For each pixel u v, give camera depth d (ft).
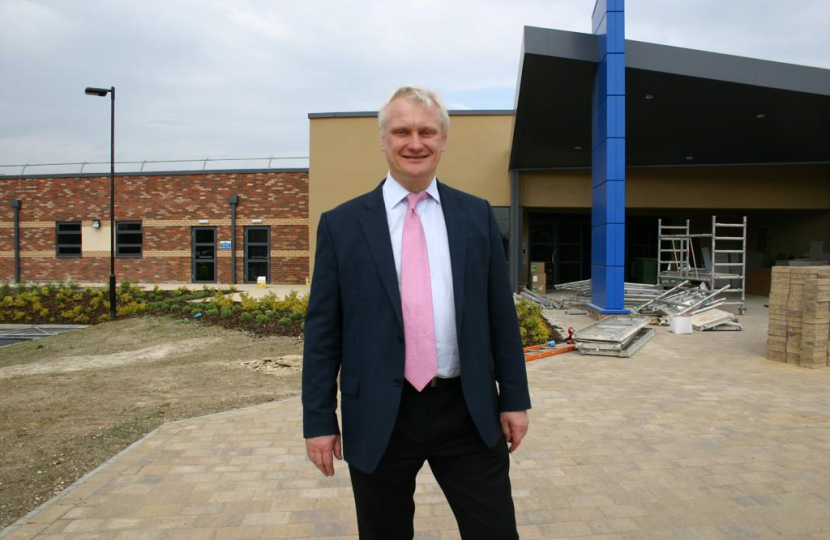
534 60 34.76
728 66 36.35
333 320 6.28
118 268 66.95
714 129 46.16
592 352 24.44
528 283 65.36
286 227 64.85
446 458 6.21
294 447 13.43
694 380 19.75
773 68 36.99
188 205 65.98
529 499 10.55
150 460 12.60
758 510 10.06
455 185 56.80
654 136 47.85
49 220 68.28
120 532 9.44
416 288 6.06
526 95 39.73
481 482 6.15
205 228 66.08
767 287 56.18
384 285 5.96
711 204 57.47
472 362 6.06
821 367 21.71
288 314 34.96
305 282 64.64
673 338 29.04
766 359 23.54
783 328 22.80
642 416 15.53
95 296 43.88
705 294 39.45
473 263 6.21
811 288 21.50
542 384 19.24
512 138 48.96
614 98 33.17
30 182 68.33
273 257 64.95
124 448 13.64
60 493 10.98
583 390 18.40
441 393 6.07
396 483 6.24
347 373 6.14
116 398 18.49
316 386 6.17
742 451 12.87
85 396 18.83
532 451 12.94
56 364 25.48
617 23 33.01
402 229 6.24
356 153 56.54
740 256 58.85
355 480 6.31
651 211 67.97
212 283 65.77
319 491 11.03
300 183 64.69
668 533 9.30
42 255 68.33
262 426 15.02
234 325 33.14
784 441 13.50
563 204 57.11
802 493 10.72
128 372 22.80
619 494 10.73
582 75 36.81
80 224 67.92
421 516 9.98
